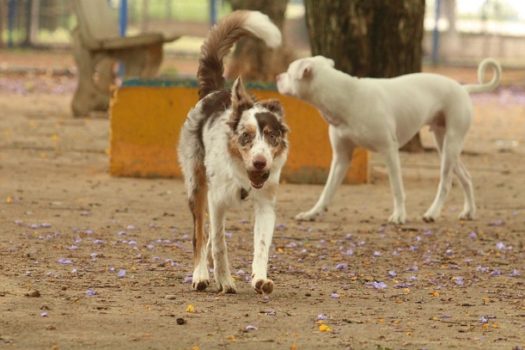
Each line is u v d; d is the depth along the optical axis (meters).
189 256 12.44
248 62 29.56
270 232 10.18
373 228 14.98
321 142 18.84
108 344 8.44
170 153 19.00
